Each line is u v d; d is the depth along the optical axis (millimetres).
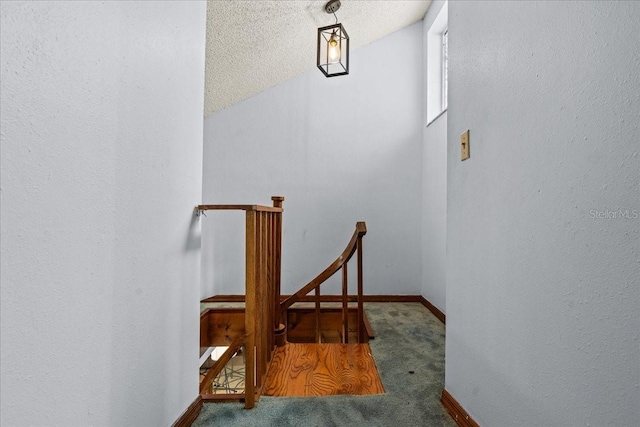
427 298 3420
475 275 1282
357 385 1710
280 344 2273
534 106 950
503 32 1113
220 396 1523
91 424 828
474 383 1274
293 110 3711
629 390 666
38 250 683
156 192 1117
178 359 1269
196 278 1423
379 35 3646
